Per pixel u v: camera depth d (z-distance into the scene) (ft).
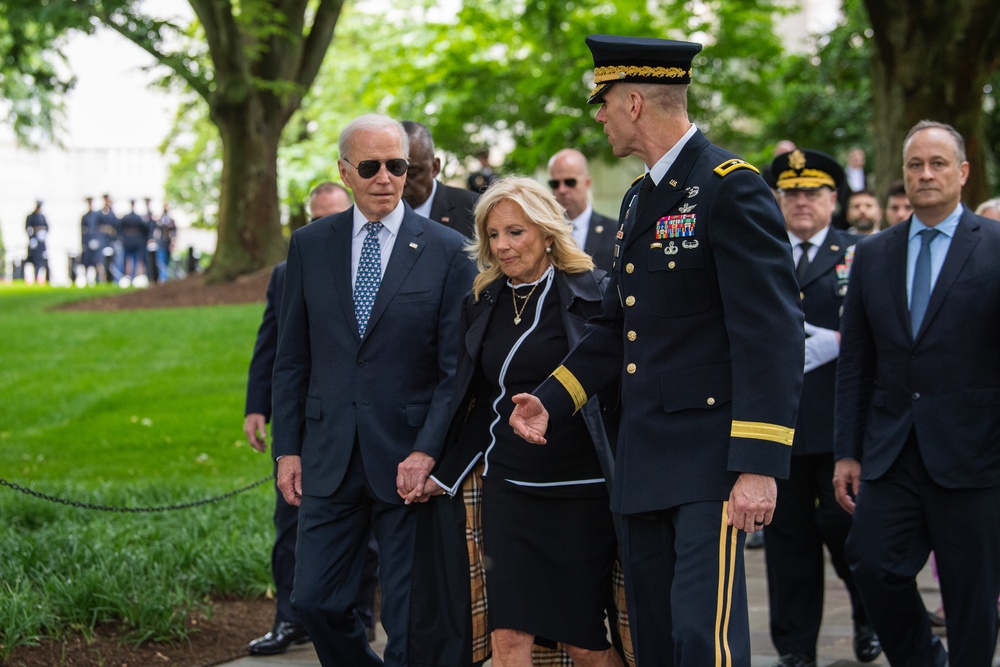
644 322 27.37
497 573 30.53
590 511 30.48
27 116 226.99
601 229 52.03
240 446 75.51
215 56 140.36
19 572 43.98
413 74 201.98
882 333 35.53
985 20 91.97
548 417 28.50
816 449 40.40
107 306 137.18
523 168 202.18
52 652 39.19
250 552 49.78
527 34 188.14
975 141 94.63
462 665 31.91
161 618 42.19
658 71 27.37
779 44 194.49
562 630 30.17
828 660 42.32
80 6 126.62
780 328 25.95
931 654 35.73
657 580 27.45
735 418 25.88
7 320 120.57
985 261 34.47
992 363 34.35
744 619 26.35
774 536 41.11
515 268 31.12
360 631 34.24
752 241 26.18
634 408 27.35
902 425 34.83
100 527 51.19
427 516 32.65
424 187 45.47
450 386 33.40
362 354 33.86
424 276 34.27
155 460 72.84
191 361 99.30
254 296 136.67
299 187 200.64
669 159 27.45
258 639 41.86
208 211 263.08
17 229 287.48
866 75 175.94
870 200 62.08
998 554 34.24
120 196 295.28
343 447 33.42
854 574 35.68
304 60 150.00
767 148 187.42
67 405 86.07
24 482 63.21
